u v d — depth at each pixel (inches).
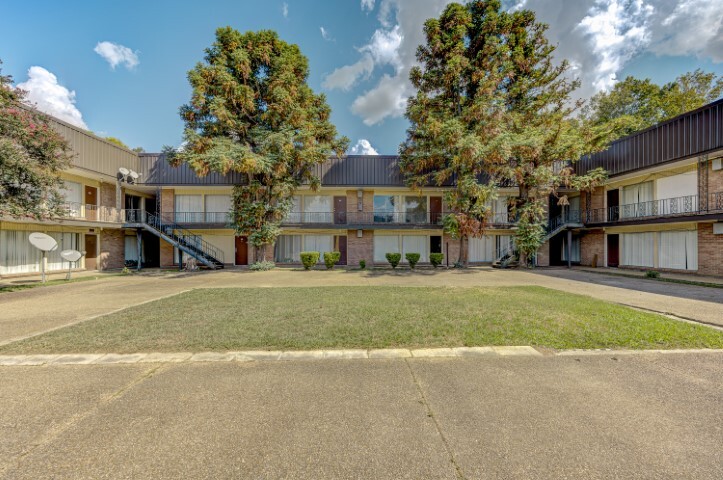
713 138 506.3
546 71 685.9
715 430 100.3
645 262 682.2
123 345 175.5
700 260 575.5
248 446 92.8
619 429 100.9
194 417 107.7
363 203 850.8
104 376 139.6
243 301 301.3
